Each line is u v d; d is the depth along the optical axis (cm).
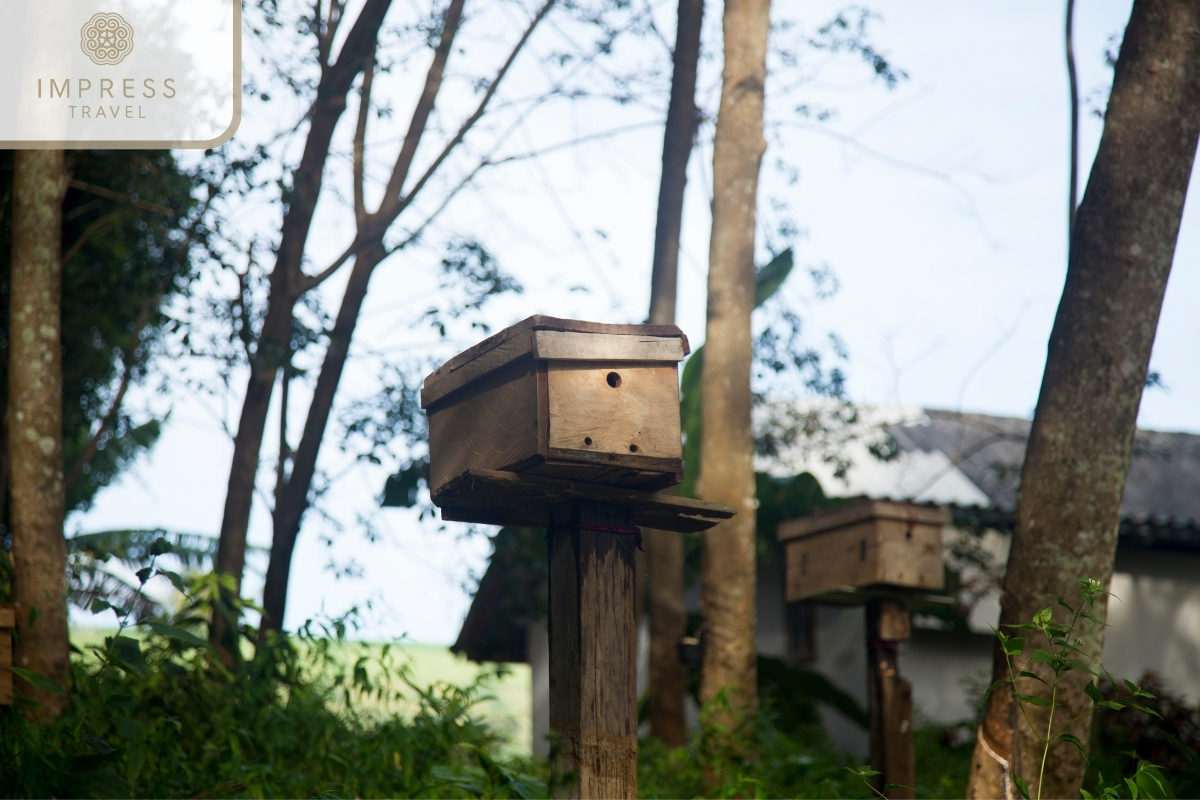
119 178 1184
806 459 1418
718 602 893
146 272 1223
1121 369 557
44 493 704
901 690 789
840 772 825
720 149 969
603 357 430
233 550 1004
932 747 1195
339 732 686
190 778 575
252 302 1062
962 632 1423
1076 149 1009
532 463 421
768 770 773
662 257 1197
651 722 1143
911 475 1526
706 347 944
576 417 424
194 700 668
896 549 785
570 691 432
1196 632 1530
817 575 828
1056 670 427
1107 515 555
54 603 678
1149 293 561
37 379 723
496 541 1234
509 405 438
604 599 436
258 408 1020
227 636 754
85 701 603
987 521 1404
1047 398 570
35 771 447
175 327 1025
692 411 1261
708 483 918
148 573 492
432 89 1138
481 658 1809
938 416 1748
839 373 1327
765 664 1391
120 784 455
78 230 1230
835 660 1463
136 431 1580
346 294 1110
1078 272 571
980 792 564
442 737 658
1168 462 1712
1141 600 1522
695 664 957
